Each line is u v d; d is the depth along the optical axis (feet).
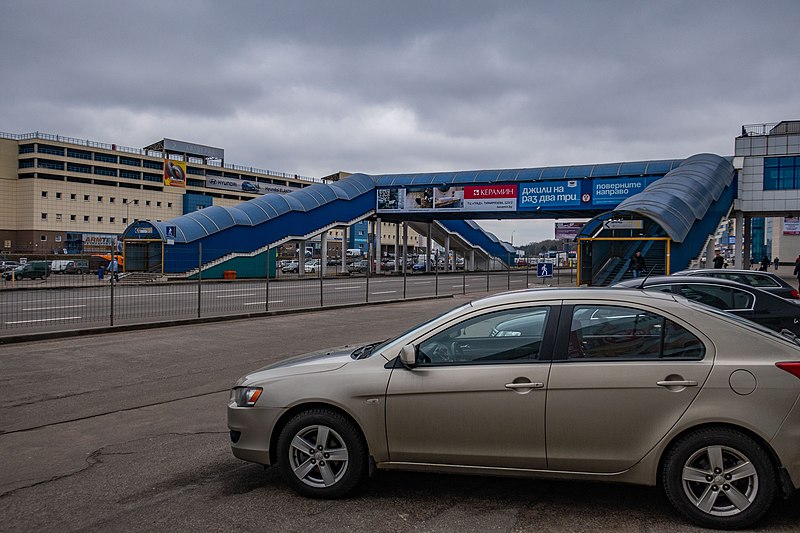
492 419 13.57
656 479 13.11
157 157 348.59
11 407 23.95
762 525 12.83
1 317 52.60
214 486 15.53
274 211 140.15
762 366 12.64
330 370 14.78
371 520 13.37
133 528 13.06
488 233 258.78
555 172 155.63
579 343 13.65
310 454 14.62
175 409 23.65
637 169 146.92
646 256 116.16
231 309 61.62
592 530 12.78
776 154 140.15
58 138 307.37
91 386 27.71
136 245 108.99
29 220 291.38
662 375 12.93
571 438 13.23
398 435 14.06
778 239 266.57
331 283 110.01
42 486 15.62
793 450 12.27
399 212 170.30
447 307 71.10
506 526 13.00
